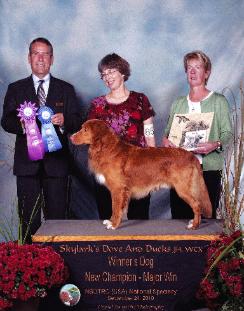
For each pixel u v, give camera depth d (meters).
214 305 3.49
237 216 3.71
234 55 5.04
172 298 3.55
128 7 5.04
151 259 3.50
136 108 4.29
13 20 5.04
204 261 3.49
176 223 3.79
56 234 3.53
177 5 5.03
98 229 3.63
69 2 5.03
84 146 5.16
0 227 5.25
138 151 3.62
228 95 5.06
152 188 3.61
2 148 5.21
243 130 4.21
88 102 5.17
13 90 4.38
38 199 4.41
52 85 4.39
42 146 4.18
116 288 3.54
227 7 5.00
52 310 3.59
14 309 3.40
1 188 5.26
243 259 3.35
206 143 3.97
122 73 4.27
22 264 3.31
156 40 5.08
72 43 5.09
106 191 4.39
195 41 5.05
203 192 3.66
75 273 3.53
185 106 4.27
